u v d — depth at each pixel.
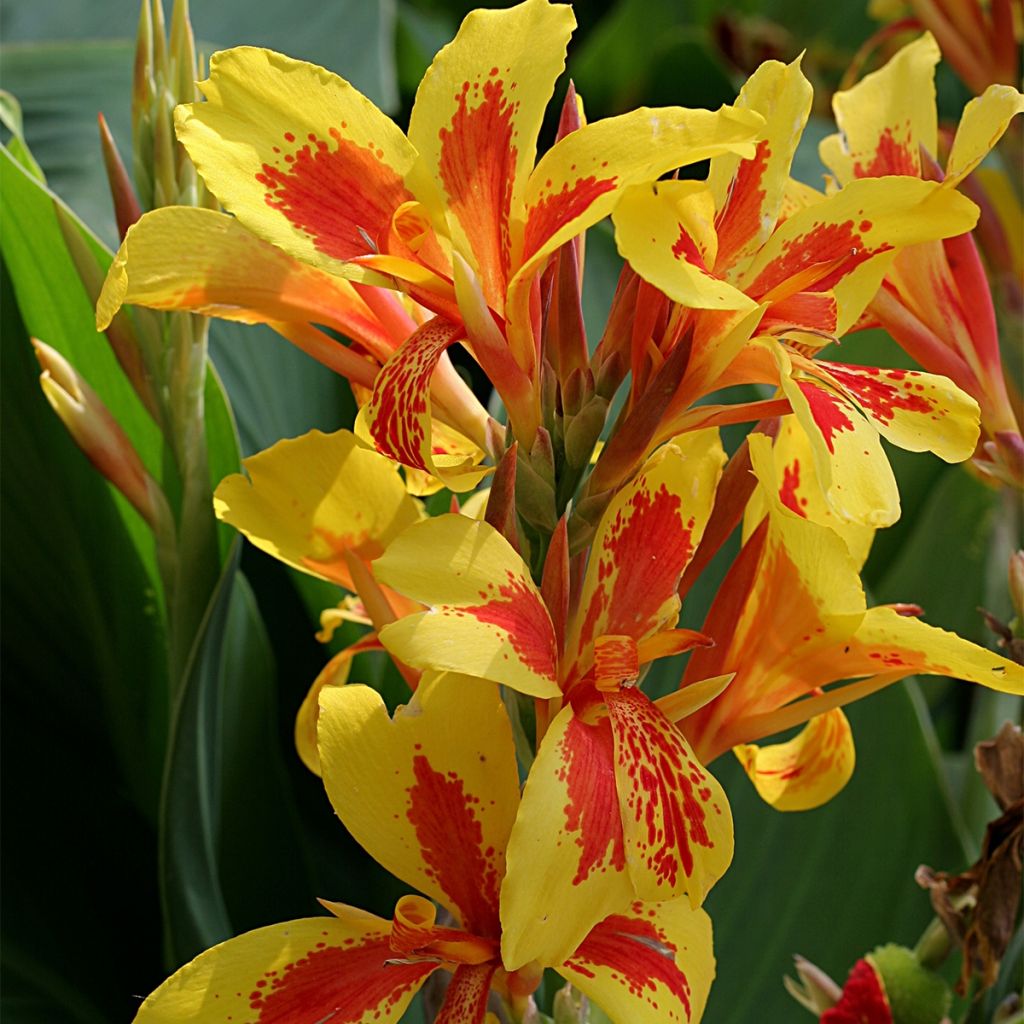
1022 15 0.82
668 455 0.55
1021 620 0.63
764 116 0.54
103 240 0.82
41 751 0.77
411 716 0.54
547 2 0.54
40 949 0.74
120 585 0.75
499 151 0.54
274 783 0.75
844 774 0.62
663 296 0.54
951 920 0.64
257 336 0.79
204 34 0.98
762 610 0.57
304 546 0.60
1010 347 0.75
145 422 0.74
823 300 0.55
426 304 0.55
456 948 0.54
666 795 0.52
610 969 0.53
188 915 0.68
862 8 1.36
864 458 0.52
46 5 1.07
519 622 0.52
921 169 0.62
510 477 0.54
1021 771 0.63
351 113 0.53
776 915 0.77
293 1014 0.54
